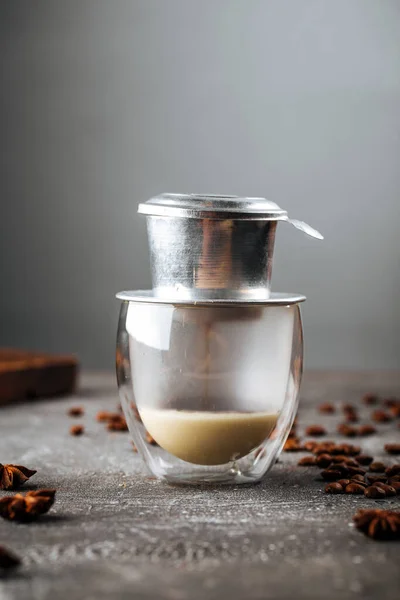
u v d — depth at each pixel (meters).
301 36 3.57
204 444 1.15
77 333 3.68
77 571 0.84
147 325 1.14
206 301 1.09
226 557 0.89
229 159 3.61
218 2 3.58
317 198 3.59
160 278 1.13
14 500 1.04
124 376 1.20
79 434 1.63
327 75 3.56
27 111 3.66
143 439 1.20
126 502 1.11
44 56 3.65
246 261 1.11
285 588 0.80
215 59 3.59
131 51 3.62
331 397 2.14
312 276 3.59
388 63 3.54
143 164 3.64
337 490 1.18
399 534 0.95
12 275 3.69
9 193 3.68
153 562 0.87
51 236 3.68
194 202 1.09
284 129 3.59
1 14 3.64
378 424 1.80
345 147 3.57
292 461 1.40
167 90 3.61
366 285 3.59
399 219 3.57
